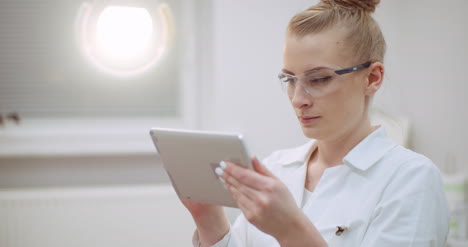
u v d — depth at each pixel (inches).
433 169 42.1
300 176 49.2
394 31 124.0
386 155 44.4
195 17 126.2
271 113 118.9
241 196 36.8
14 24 119.4
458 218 92.1
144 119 126.1
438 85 109.5
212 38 123.0
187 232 115.6
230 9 116.8
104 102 124.3
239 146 35.6
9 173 118.6
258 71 118.2
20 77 120.8
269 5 117.7
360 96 43.9
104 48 98.7
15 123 120.3
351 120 43.9
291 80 43.8
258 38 117.8
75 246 111.9
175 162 41.7
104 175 122.3
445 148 107.9
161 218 114.4
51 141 119.6
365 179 44.1
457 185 97.1
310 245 36.6
